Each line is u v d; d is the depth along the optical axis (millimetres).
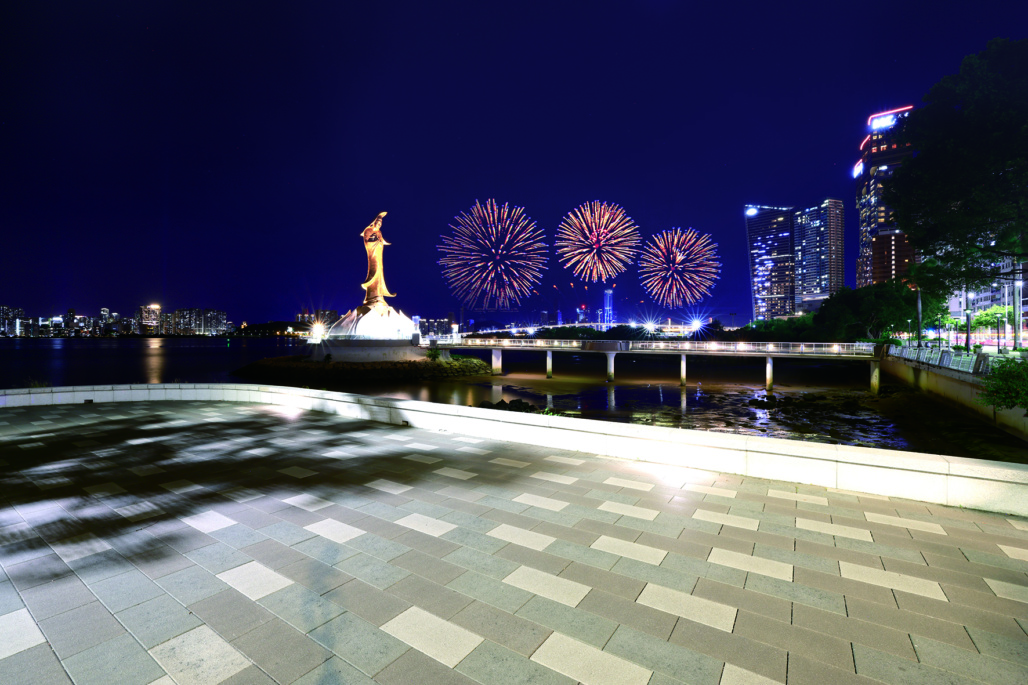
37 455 10844
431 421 13617
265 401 18609
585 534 6516
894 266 192125
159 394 19578
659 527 6738
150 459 10445
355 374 67500
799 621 4555
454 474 9273
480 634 4371
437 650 4152
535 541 6309
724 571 5512
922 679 3791
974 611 4711
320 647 4199
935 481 7566
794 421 35812
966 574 5430
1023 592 5059
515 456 10586
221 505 7680
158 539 6426
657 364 95125
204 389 19766
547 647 4184
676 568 5586
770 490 8258
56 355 138750
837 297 87062
